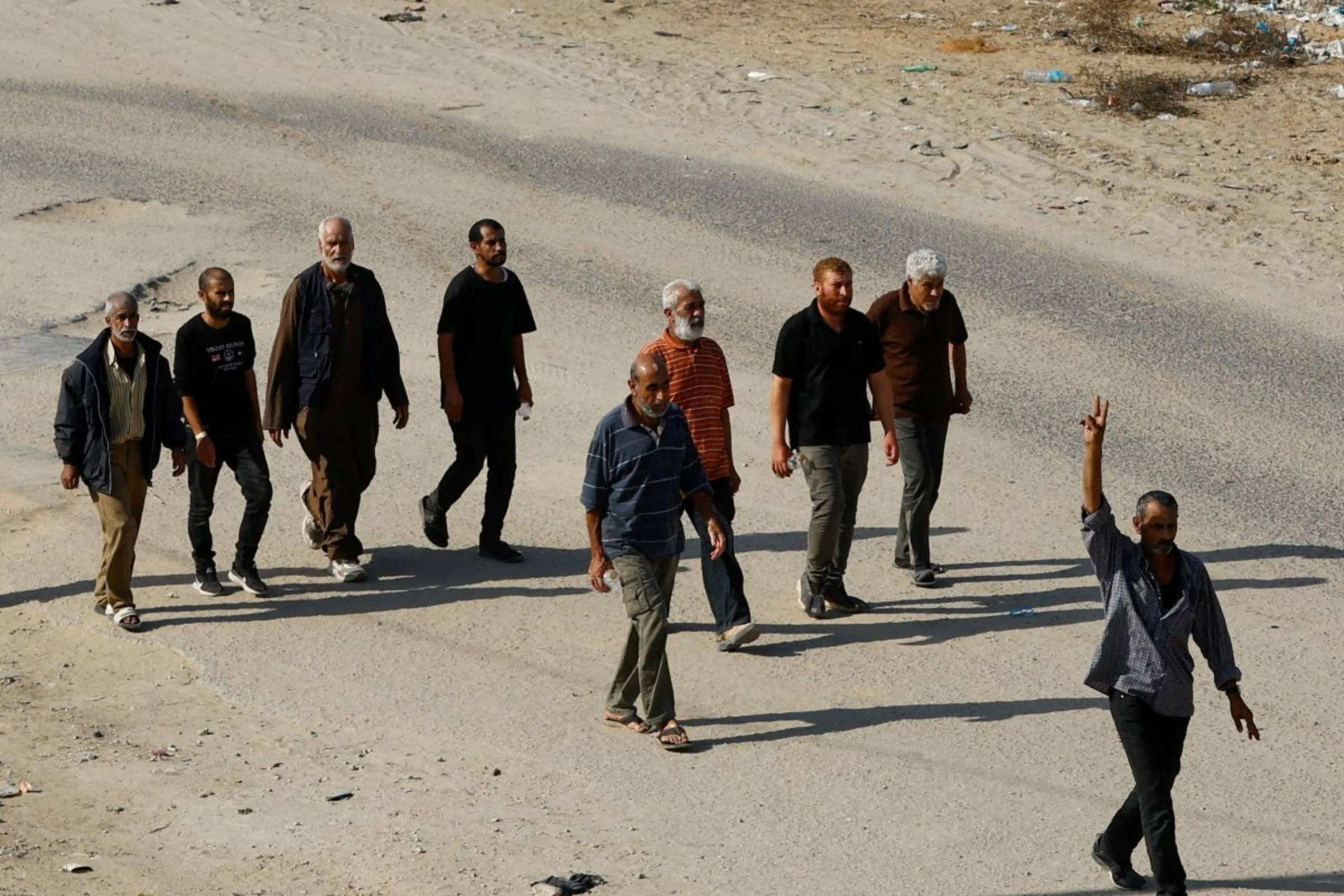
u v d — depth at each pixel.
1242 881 25.52
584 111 84.88
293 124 81.19
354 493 38.19
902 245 67.00
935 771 29.25
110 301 34.66
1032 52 96.56
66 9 100.38
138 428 35.03
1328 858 26.25
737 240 67.25
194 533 36.97
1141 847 26.83
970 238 68.12
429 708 31.80
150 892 24.75
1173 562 24.53
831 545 35.69
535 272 63.25
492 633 35.44
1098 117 84.38
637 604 29.83
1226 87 88.31
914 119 83.94
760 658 34.41
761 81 90.62
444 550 40.44
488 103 85.81
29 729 30.64
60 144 76.50
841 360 35.22
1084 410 51.09
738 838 26.77
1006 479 45.44
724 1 109.31
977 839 26.80
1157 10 104.62
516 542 41.00
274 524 41.78
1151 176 75.94
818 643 35.22
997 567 39.66
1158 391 52.88
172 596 37.19
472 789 28.52
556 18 103.19
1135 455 47.38
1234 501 44.03
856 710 31.84
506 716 31.45
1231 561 40.00
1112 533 24.44
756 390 52.47
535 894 24.80
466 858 25.98
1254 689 32.88
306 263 63.28
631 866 25.78
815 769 29.31
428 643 34.88
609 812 27.70
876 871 25.69
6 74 87.44
